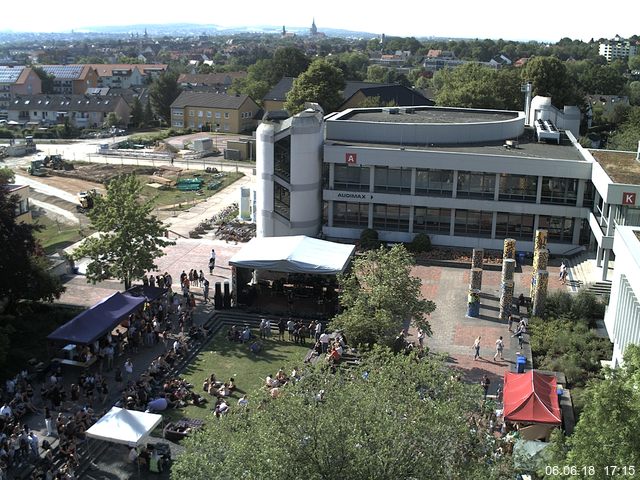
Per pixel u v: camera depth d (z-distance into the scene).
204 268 65.12
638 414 22.53
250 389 43.06
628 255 40.91
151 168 115.56
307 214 69.38
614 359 43.16
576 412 38.97
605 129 148.00
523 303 55.41
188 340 49.22
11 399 41.22
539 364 45.78
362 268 47.56
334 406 25.97
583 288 56.72
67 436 37.12
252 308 54.91
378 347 33.50
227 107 158.38
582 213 65.94
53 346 47.94
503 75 120.44
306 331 50.47
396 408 26.67
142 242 56.34
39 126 175.38
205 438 27.56
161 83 177.50
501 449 29.20
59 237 79.31
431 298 57.56
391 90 144.88
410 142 74.06
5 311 52.88
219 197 95.56
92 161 123.62
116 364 46.31
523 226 68.12
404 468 24.44
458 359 46.59
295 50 195.62
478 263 57.88
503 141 76.81
